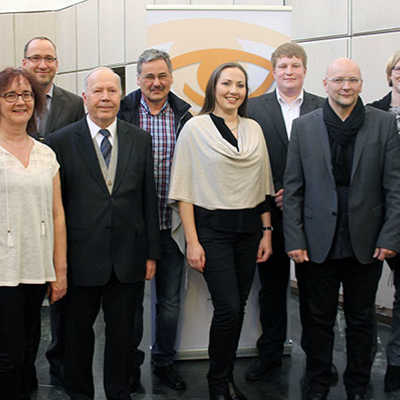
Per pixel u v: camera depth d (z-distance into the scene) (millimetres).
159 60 3107
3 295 2426
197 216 2906
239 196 2842
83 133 2703
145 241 2803
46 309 4793
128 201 2709
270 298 3391
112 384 2777
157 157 3184
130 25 7055
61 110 3398
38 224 2461
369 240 2836
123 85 7523
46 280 2521
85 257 2650
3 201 2393
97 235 2650
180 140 2928
